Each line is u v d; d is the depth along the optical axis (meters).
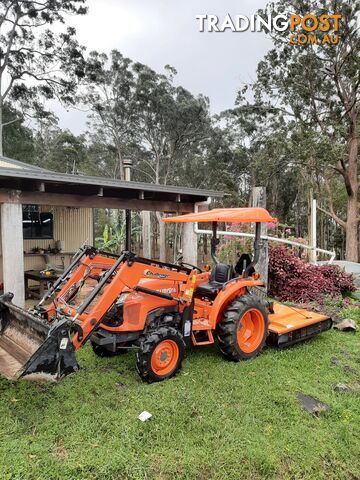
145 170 31.47
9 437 2.47
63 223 9.27
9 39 21.84
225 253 7.65
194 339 3.82
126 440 2.49
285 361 3.95
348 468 2.39
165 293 3.67
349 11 15.66
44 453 2.33
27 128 25.08
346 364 3.97
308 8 16.47
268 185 28.45
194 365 3.78
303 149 16.50
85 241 9.68
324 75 17.94
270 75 18.91
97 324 3.11
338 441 2.63
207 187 29.81
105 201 6.55
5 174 4.64
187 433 2.61
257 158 24.22
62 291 3.73
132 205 6.97
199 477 2.23
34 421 2.67
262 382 3.42
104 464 2.25
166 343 3.44
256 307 4.04
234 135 29.14
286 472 2.33
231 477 2.24
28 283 8.02
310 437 2.64
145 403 2.97
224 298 3.84
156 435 2.57
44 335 3.04
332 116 18.17
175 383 3.34
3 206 5.01
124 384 3.34
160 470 2.26
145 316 3.53
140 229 17.80
